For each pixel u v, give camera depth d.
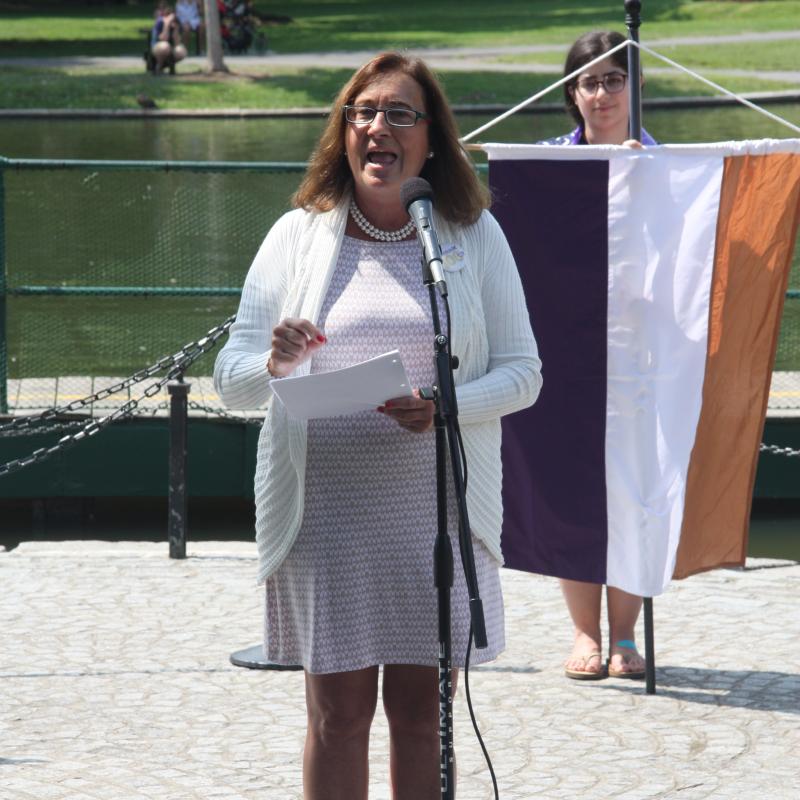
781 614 15.50
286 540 8.55
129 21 121.88
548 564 12.66
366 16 124.00
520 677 13.52
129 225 34.50
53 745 11.80
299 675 13.62
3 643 14.47
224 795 10.79
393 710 8.84
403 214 8.66
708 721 12.37
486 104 74.81
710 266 12.15
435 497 8.52
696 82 81.38
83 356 25.31
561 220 12.23
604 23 112.69
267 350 8.74
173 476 17.66
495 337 8.79
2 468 16.20
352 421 8.42
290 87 81.88
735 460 12.51
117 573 17.09
